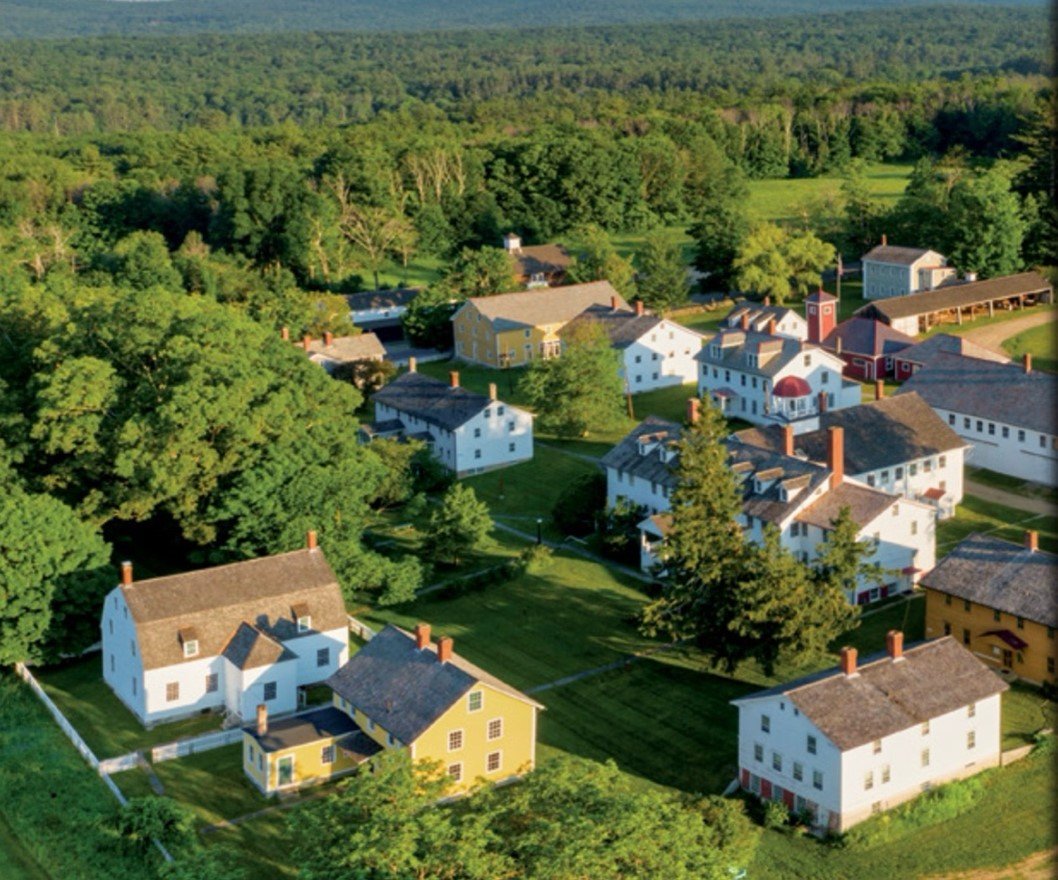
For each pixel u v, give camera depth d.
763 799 82.00
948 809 79.94
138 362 122.19
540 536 119.31
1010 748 85.00
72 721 93.69
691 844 66.44
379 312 191.00
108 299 135.62
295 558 99.62
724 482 94.56
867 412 121.44
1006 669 93.50
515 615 105.69
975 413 131.50
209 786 84.75
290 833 72.31
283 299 173.38
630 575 111.12
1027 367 132.75
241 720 92.75
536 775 69.00
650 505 116.00
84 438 115.88
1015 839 77.38
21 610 98.19
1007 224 195.88
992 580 94.31
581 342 148.75
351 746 83.94
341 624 97.56
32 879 77.19
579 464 136.62
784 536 104.81
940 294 179.50
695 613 93.31
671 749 87.56
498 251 191.25
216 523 113.81
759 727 81.88
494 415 135.38
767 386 144.12
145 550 120.62
